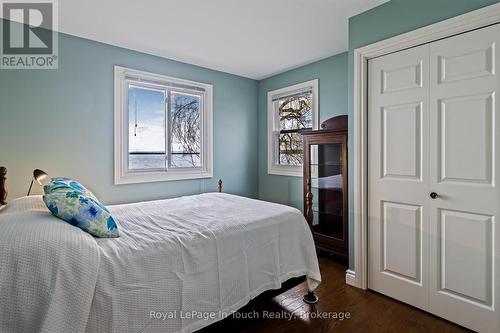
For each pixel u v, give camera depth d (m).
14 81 2.39
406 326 1.79
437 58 1.85
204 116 3.72
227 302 1.54
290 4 2.15
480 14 1.62
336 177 2.91
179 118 3.52
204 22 2.43
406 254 2.05
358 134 2.29
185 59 3.36
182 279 1.37
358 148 2.29
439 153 1.86
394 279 2.13
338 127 2.97
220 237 1.59
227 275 1.56
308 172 3.12
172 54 3.19
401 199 2.07
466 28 1.70
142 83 3.15
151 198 3.22
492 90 1.62
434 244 1.90
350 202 2.39
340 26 2.52
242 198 2.72
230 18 2.36
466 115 1.73
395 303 2.08
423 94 1.92
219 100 3.82
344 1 2.11
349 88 2.37
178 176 3.44
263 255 1.78
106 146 2.88
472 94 1.70
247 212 2.07
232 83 3.96
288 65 3.59
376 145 2.22
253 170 4.25
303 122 3.67
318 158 3.12
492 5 1.58
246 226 1.75
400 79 2.05
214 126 3.78
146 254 1.30
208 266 1.49
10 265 1.01
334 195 2.95
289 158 3.88
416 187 1.98
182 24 2.46
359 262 2.31
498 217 1.62
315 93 3.45
